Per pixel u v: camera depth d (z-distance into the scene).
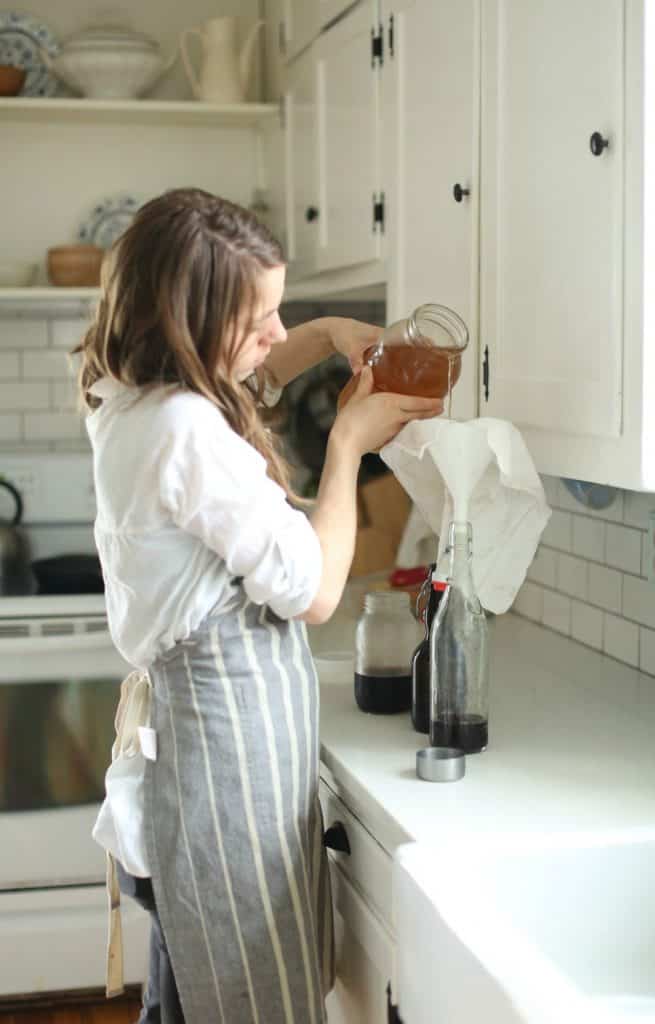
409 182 2.37
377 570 3.12
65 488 3.57
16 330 3.72
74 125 3.67
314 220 3.05
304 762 1.65
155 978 1.80
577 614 2.44
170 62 3.55
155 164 3.72
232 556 1.50
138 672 1.81
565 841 1.44
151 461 1.49
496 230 1.95
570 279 1.70
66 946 2.97
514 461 1.73
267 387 2.00
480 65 2.00
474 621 1.75
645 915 1.46
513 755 1.76
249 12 3.70
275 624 1.63
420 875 1.35
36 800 2.95
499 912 1.41
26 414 3.75
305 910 1.64
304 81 3.12
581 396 1.68
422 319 1.69
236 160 3.75
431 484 1.85
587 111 1.63
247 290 1.50
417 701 1.85
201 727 1.60
